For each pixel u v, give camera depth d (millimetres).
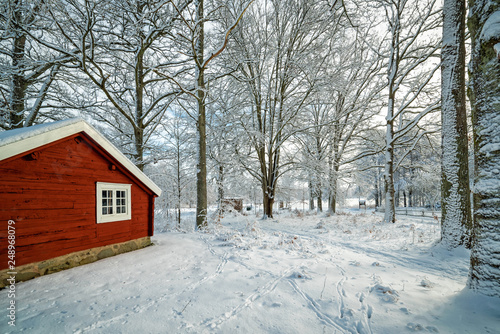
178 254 6031
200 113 10953
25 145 4008
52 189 4605
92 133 5168
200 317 2979
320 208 23484
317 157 18812
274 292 3711
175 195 15852
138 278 4340
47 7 6621
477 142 3320
